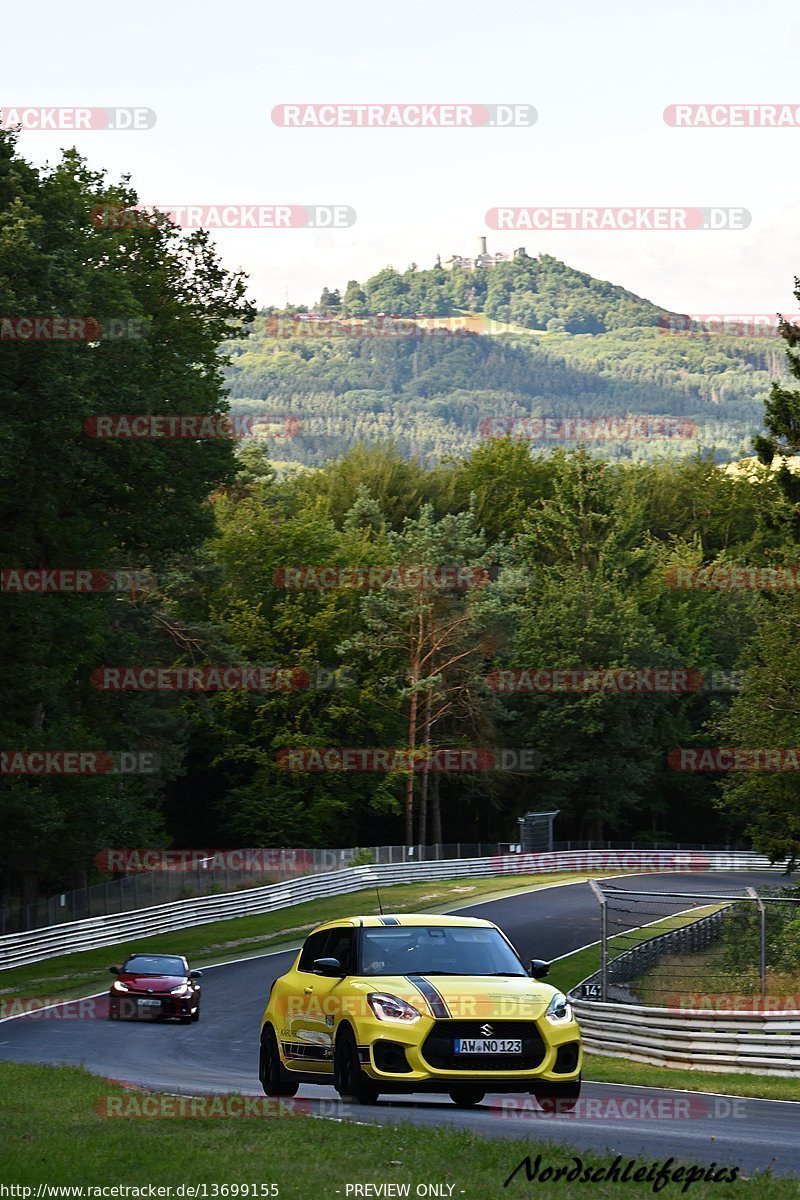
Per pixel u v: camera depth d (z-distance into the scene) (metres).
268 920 131.75
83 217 102.00
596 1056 61.69
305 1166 23.52
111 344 99.56
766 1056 51.38
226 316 124.12
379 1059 31.66
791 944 77.44
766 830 106.25
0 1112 31.17
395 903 147.62
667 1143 29.45
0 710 113.75
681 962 81.81
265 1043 37.59
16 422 87.69
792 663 104.31
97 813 124.75
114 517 111.31
